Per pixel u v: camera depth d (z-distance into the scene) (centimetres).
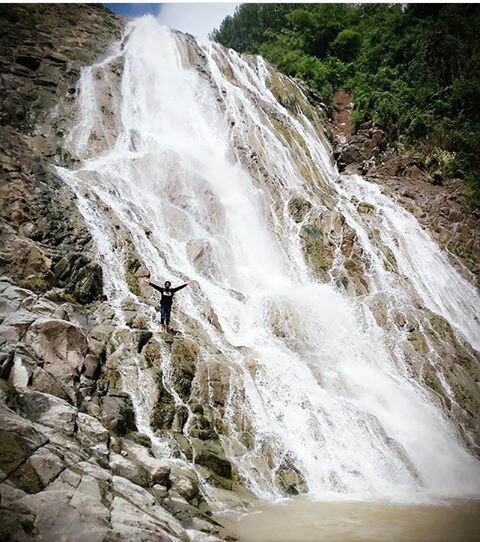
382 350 1636
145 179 1912
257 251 1919
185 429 1062
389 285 1977
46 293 1216
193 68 2783
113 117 2231
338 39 3994
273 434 1164
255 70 3225
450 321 2047
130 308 1315
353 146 3056
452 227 2519
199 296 1515
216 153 2314
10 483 629
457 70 3331
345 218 2167
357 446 1219
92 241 1463
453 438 1413
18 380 867
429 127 3053
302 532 816
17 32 2408
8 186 1470
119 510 666
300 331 1550
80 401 953
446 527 866
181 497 828
